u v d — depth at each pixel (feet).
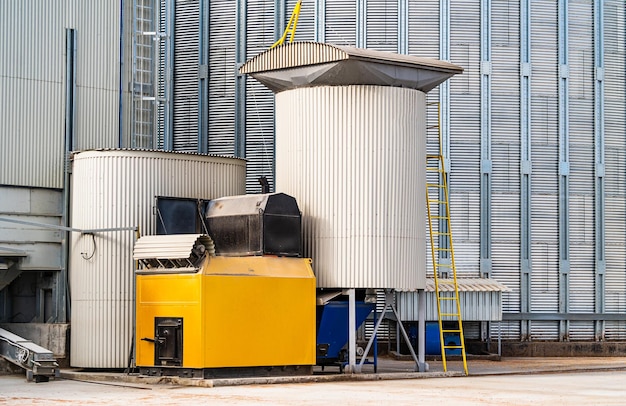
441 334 121.60
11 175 121.80
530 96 162.71
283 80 119.14
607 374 125.80
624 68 166.30
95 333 118.21
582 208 164.14
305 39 161.38
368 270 115.75
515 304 160.35
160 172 120.78
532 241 161.58
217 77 164.25
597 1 165.78
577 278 163.12
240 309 108.47
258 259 111.65
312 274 114.01
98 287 118.42
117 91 130.62
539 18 164.04
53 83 125.70
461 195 159.84
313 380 110.11
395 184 117.19
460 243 159.22
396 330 151.64
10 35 122.93
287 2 162.50
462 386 105.19
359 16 160.45
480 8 162.20
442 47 160.76
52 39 126.00
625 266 165.68
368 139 116.57
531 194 161.89
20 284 128.88
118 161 119.14
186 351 106.93
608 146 165.68
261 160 161.48
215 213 117.60
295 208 114.93
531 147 162.40
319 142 117.29
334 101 117.08
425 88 121.60
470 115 160.97
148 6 136.46
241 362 108.17
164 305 109.09
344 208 116.26
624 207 165.37
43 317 125.90
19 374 116.57
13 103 122.62
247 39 163.32
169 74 165.17
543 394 96.48
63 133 125.80
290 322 111.75
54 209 124.57
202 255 108.47
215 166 125.39
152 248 109.91
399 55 119.85
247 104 162.50
